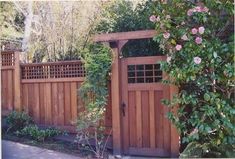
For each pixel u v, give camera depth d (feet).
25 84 20.34
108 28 21.75
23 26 30.22
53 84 19.34
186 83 14.39
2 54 21.16
